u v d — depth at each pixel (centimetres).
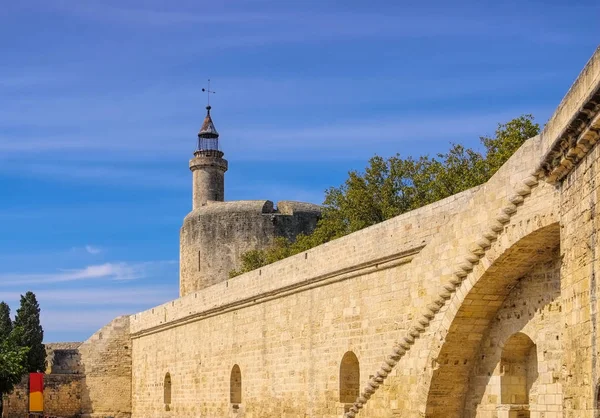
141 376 7000
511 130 5109
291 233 8450
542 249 2670
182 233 8881
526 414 2922
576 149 2150
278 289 4562
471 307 2930
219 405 5356
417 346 3198
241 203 8594
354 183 6538
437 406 3108
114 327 7356
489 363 2995
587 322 2111
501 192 2703
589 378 2089
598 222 2027
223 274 8406
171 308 6328
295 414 4334
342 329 3931
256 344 4850
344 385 3931
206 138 9569
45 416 6356
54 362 7431
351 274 3862
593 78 1997
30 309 7825
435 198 5634
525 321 2828
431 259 3164
